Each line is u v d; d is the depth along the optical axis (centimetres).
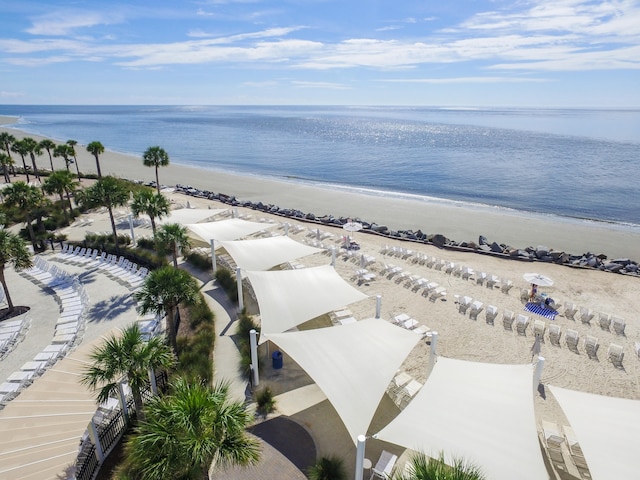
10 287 2181
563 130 14500
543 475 809
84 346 1410
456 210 4022
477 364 1192
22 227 3203
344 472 1035
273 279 1728
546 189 4875
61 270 2298
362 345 1235
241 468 1036
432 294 2100
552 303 2011
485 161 6919
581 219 3775
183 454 754
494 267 2575
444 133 13088
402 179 5547
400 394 1294
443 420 956
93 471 1060
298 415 1243
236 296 2017
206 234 2456
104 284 2211
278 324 1457
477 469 770
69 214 3491
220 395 880
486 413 972
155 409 839
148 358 1130
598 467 846
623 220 3750
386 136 11869
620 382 1456
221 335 1702
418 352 1608
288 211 3797
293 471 1039
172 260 2525
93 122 18762
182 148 8944
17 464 931
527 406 998
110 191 2577
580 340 1714
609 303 2105
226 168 6494
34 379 1399
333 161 7094
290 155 7850
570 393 1089
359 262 2539
